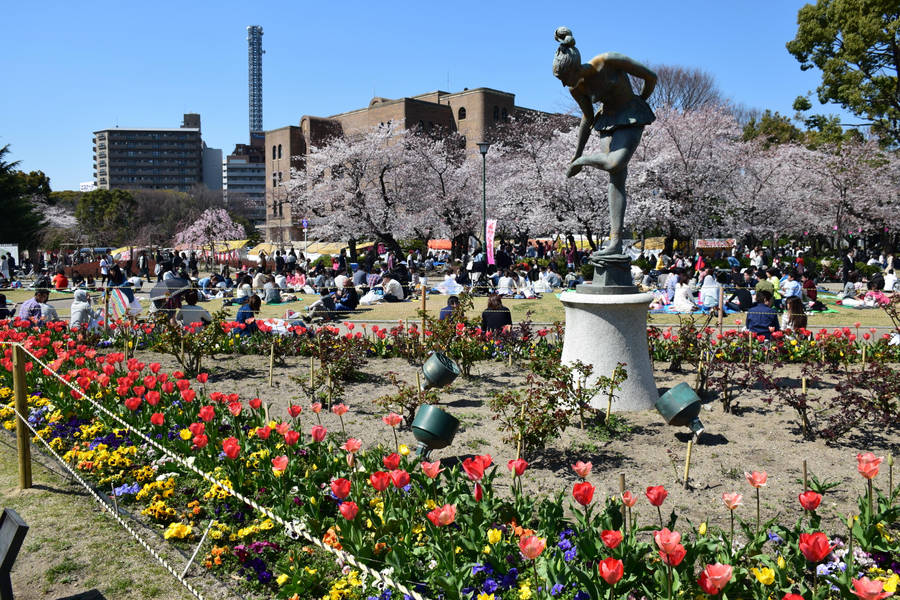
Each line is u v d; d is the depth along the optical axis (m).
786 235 48.88
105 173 169.75
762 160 36.28
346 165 38.22
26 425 5.46
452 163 41.16
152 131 166.75
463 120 75.75
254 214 150.25
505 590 3.40
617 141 7.66
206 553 4.35
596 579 3.24
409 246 50.91
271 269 31.22
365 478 4.77
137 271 36.44
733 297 16.67
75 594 3.92
